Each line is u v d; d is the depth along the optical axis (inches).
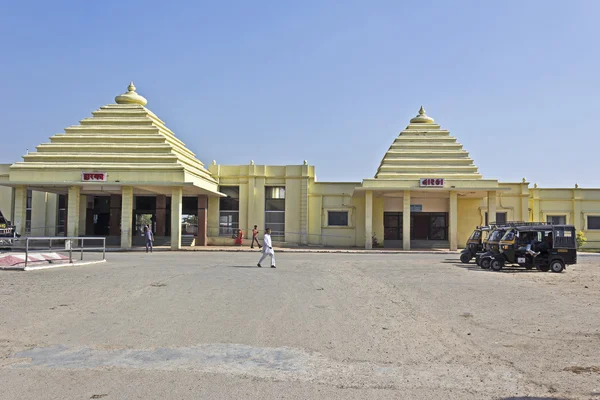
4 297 558.6
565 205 1843.0
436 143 1793.8
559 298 587.5
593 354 352.8
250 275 808.3
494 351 360.2
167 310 494.9
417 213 1862.7
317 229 1835.6
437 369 317.7
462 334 409.7
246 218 1829.5
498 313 495.5
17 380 289.6
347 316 476.1
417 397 268.2
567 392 277.0
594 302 561.0
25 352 347.9
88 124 1642.5
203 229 1755.7
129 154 1531.7
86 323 435.5
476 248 1093.1
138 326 426.0
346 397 267.0
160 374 301.9
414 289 657.6
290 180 1834.4
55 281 693.3
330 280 751.7
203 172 1720.0
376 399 264.7
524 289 661.3
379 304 542.9
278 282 719.1
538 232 922.7
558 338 397.7
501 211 1815.9
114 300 548.1
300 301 555.8
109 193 1768.0
